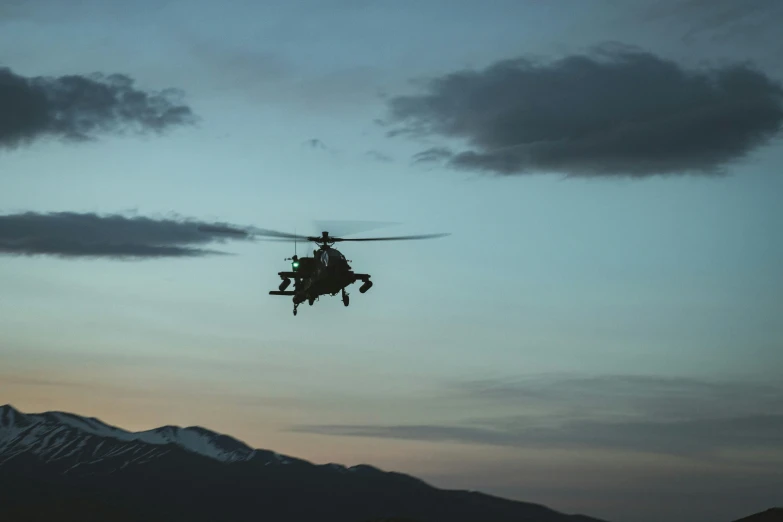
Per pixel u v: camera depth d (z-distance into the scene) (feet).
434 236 206.28
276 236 215.51
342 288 208.64
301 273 215.31
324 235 214.28
